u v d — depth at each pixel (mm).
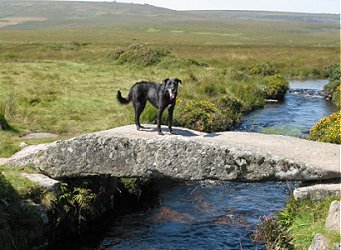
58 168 12000
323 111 29281
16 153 13453
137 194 14156
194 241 11586
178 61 43500
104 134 11812
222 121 22234
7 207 10141
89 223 12219
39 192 11102
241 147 11086
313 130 17688
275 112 28656
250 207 13625
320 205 10078
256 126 24078
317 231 8992
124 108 22562
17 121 18938
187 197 14500
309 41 138375
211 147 11125
